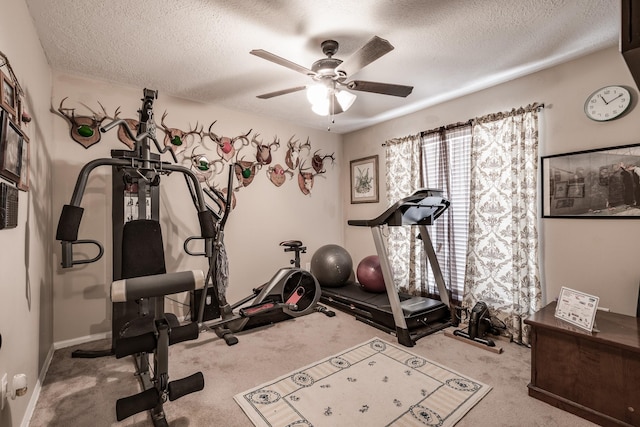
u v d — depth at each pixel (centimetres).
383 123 418
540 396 189
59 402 190
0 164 132
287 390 201
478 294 302
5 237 143
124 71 267
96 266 280
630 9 87
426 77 283
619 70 228
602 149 234
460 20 199
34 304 197
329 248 399
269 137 397
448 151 337
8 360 145
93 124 278
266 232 394
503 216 286
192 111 334
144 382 206
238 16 193
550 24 204
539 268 266
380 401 188
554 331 185
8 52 150
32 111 197
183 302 329
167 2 179
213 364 236
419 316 291
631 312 223
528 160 270
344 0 179
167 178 317
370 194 436
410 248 366
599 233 237
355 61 188
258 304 310
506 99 292
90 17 192
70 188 268
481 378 213
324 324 318
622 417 163
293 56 244
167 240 317
